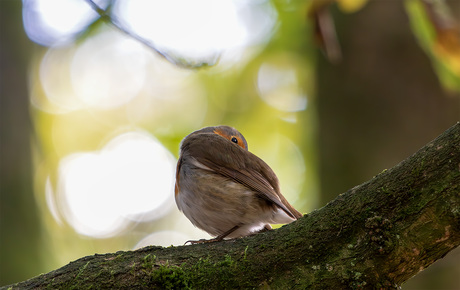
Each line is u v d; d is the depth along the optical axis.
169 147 17.05
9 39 12.66
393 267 5.08
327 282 5.17
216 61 7.62
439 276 9.11
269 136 16.61
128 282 5.23
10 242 11.52
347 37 10.62
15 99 12.56
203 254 5.46
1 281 11.15
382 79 10.34
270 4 15.63
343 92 10.56
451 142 5.07
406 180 5.13
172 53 7.53
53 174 17.34
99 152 18.22
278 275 5.30
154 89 18.34
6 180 11.96
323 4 8.61
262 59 16.31
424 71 10.14
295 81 16.70
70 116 18.30
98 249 17.14
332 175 10.45
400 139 10.12
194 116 17.39
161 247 5.62
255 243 5.48
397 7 10.44
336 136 10.52
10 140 12.23
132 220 18.08
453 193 4.93
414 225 5.03
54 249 13.66
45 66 18.05
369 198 5.25
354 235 5.23
